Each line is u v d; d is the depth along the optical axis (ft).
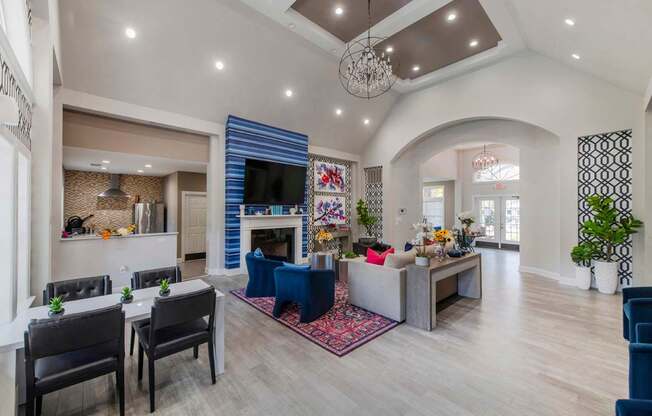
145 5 12.05
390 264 11.55
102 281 8.76
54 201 13.12
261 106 19.10
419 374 7.72
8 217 6.15
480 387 7.16
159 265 16.19
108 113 14.42
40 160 8.73
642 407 3.76
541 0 11.38
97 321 5.54
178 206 23.68
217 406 6.48
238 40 14.74
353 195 28.07
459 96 20.10
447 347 9.18
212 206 18.69
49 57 8.85
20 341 5.22
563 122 16.20
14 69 6.59
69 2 10.94
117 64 13.38
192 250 24.72
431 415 6.19
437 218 37.96
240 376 7.63
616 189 14.71
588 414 6.23
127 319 6.31
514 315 11.89
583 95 15.56
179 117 16.79
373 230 26.76
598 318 11.52
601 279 14.88
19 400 6.11
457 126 23.03
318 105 21.09
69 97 13.32
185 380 7.44
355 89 20.67
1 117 4.89
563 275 16.71
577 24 11.60
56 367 5.53
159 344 6.52
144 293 7.95
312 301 11.18
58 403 6.56
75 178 22.34
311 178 24.77
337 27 14.80
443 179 34.73
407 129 23.54
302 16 13.92
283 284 11.56
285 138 21.65
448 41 16.26
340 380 7.47
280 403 6.59
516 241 31.40
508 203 32.07
